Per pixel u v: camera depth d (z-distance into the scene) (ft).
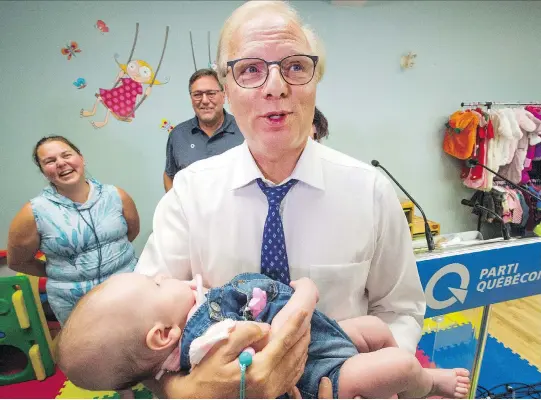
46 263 6.06
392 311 3.13
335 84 9.75
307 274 2.79
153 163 9.21
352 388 2.40
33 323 6.80
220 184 2.90
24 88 7.82
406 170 11.26
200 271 3.02
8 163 8.07
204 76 7.09
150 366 2.39
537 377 5.70
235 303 2.53
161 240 3.07
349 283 2.84
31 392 6.77
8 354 7.57
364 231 2.79
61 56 7.88
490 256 3.52
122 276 2.56
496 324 6.84
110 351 2.28
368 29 9.52
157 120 8.95
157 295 2.45
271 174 2.78
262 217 2.81
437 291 3.40
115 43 8.16
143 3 8.05
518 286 3.75
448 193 11.76
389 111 10.57
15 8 7.34
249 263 2.84
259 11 2.35
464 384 2.90
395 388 2.42
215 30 8.72
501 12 10.48
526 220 10.53
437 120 11.11
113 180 9.02
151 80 8.63
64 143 5.59
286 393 2.38
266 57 2.26
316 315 2.63
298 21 2.39
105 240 5.89
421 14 9.79
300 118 2.38
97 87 8.30
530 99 11.71
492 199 10.60
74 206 5.71
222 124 7.64
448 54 10.52
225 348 2.08
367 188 2.82
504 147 10.32
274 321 2.32
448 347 4.99
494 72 11.13
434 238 4.73
